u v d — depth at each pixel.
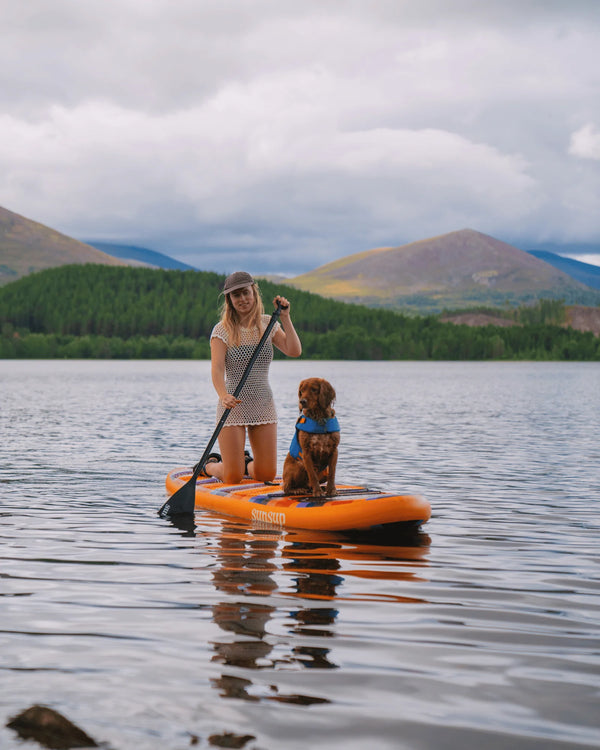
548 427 17.98
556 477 10.02
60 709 3.00
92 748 2.70
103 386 42.22
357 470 10.56
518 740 2.77
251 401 8.09
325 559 5.65
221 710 3.00
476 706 3.06
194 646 3.71
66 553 5.78
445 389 41.78
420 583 4.96
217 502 7.66
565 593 4.73
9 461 11.55
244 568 5.34
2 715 2.95
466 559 5.68
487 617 4.23
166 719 2.92
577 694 3.18
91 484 9.42
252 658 3.55
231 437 8.09
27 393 33.72
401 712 2.99
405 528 6.57
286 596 4.62
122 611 4.29
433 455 12.38
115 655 3.58
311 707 3.04
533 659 3.58
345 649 3.69
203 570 5.27
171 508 7.47
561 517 7.36
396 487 9.15
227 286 7.90
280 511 6.92
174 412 22.39
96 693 3.15
